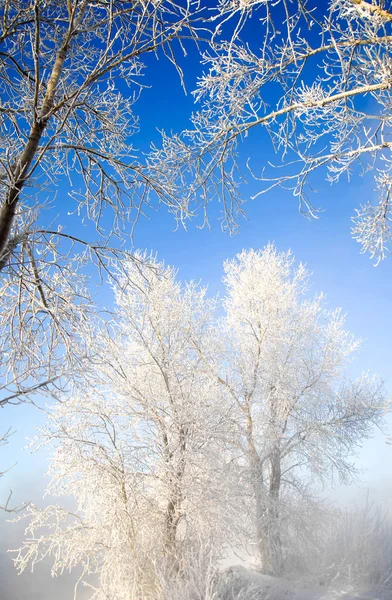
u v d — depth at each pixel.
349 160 4.41
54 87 3.55
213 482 8.45
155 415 8.77
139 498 8.23
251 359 11.48
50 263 3.91
